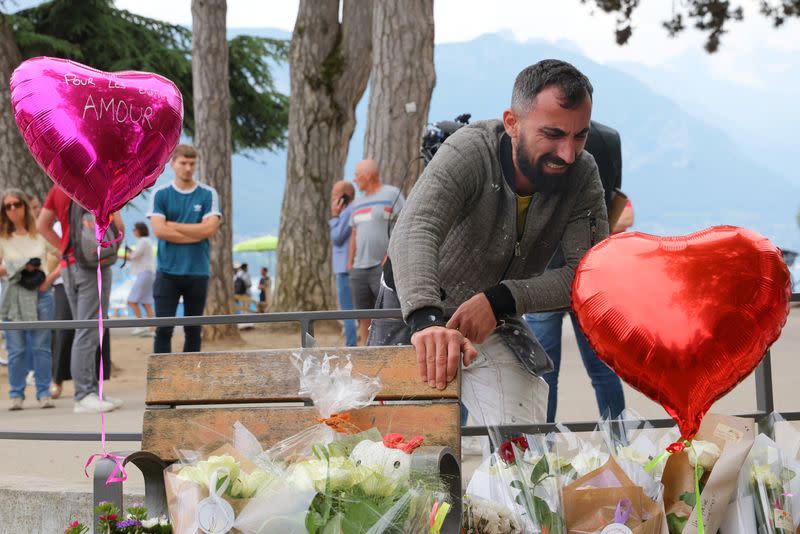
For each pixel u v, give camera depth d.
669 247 2.29
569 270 3.03
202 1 17.20
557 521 2.29
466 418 4.27
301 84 17.73
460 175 2.90
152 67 29.14
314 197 17.56
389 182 11.51
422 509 2.04
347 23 17.77
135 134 2.78
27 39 27.20
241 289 29.33
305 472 2.05
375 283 9.18
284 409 2.63
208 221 7.86
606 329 2.26
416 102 11.58
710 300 2.20
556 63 2.85
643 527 2.23
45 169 2.82
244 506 2.02
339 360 2.62
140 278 16.41
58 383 8.90
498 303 2.88
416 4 11.60
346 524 2.00
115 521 2.19
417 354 2.56
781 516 2.39
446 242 3.07
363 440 2.24
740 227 2.33
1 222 8.30
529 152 2.85
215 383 2.69
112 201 2.83
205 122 17.00
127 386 9.72
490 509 2.35
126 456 2.39
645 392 2.30
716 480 2.31
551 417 5.51
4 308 8.25
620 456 2.44
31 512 4.01
